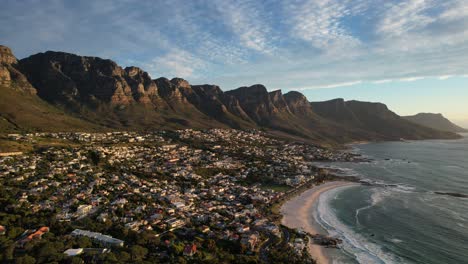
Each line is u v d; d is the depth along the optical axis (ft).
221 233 481.05
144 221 496.64
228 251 425.69
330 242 475.72
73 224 466.29
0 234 383.45
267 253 432.66
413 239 490.08
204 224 516.32
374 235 506.89
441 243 475.31
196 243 428.56
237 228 505.25
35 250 347.97
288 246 453.58
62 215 492.95
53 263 318.04
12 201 512.63
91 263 339.77
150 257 371.76
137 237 423.64
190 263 367.04
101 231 442.50
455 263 412.98
